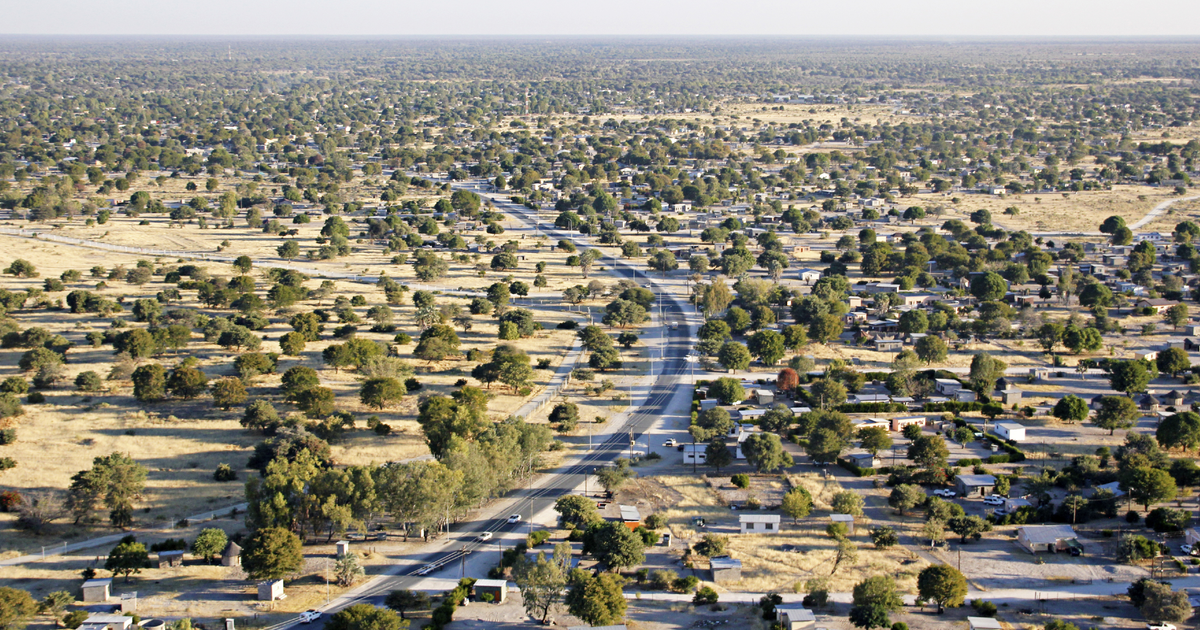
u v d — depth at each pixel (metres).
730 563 156.88
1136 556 159.50
